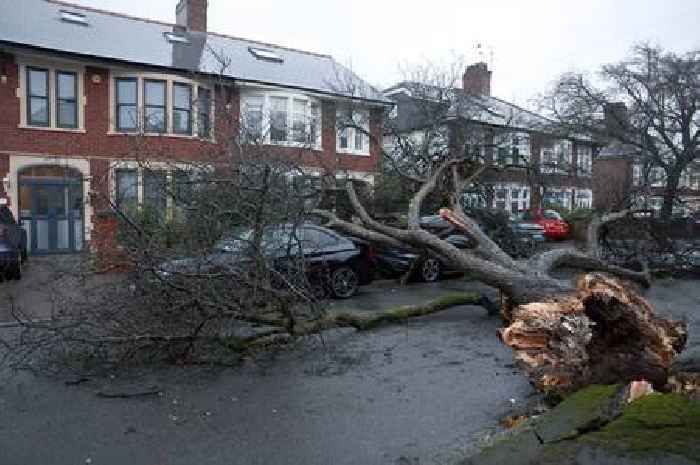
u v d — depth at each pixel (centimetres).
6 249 1075
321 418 432
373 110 2161
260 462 360
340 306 930
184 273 550
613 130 2217
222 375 536
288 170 739
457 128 1780
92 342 525
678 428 280
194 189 665
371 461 362
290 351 623
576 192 2838
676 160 2091
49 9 1859
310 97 2016
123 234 598
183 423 420
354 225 938
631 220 1205
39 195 1650
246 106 1656
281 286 635
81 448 377
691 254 1267
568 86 2345
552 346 408
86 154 1697
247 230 615
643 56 2148
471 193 1490
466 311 873
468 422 426
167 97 1775
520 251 1323
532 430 324
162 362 566
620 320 412
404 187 1475
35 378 520
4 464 354
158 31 2066
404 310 768
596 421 306
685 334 439
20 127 1616
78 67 1698
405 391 496
